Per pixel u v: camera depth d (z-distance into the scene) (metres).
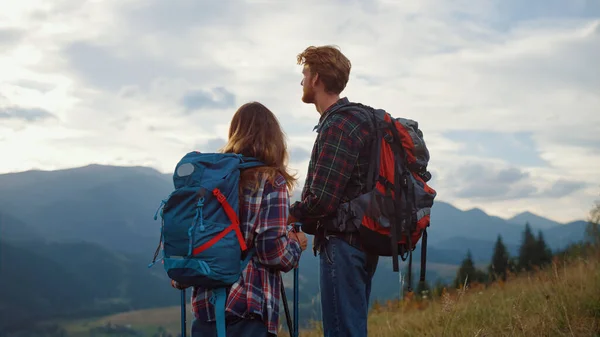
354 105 3.08
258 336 2.51
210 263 2.38
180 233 2.39
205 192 2.41
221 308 2.44
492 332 4.46
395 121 3.09
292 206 2.99
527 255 25.19
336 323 3.01
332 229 2.99
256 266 2.55
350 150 2.93
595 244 7.77
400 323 6.21
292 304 2.91
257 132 2.69
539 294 5.83
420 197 3.02
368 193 2.93
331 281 3.01
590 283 5.48
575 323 4.35
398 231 2.95
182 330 2.84
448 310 5.09
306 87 3.25
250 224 2.51
